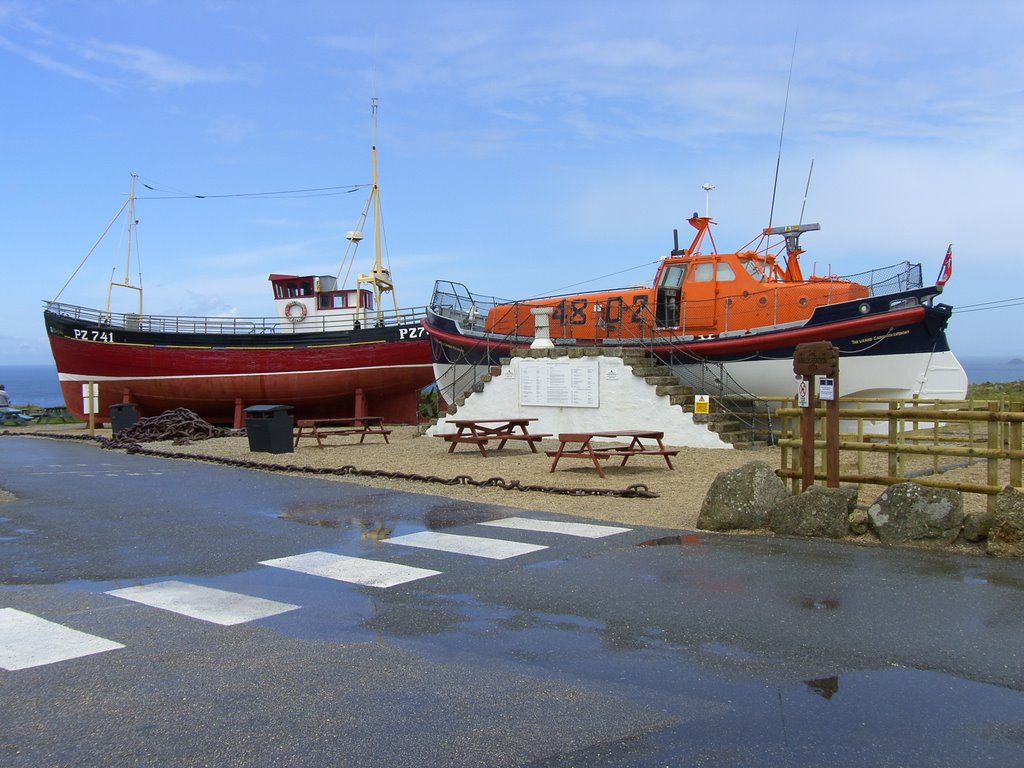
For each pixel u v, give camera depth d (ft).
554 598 19.95
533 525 29.07
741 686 14.38
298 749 12.39
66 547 27.02
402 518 31.04
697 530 27.78
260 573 23.24
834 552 23.73
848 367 56.08
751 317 60.34
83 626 18.49
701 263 62.75
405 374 94.73
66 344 94.89
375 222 111.45
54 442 71.97
